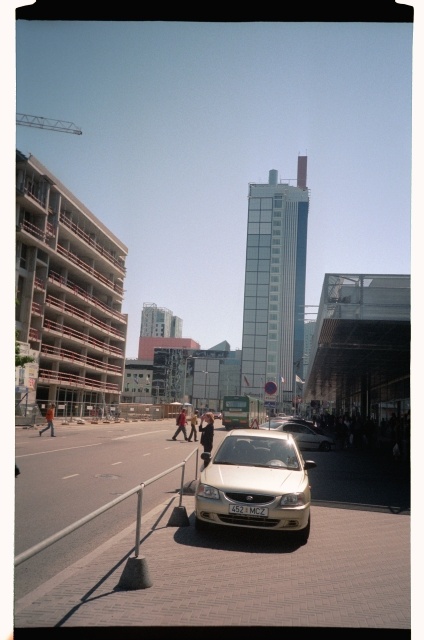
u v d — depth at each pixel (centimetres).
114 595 542
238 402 5153
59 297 5716
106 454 2100
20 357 3575
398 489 1537
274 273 17988
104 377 7081
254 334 17600
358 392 6762
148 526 871
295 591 588
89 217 6319
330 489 1488
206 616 500
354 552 776
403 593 595
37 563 659
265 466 885
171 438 3356
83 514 950
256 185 18788
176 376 11988
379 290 1942
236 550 749
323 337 2606
